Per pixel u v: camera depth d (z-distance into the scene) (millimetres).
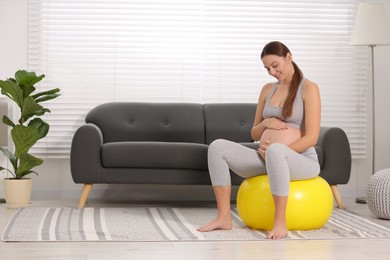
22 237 3779
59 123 5988
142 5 6051
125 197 6043
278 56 4086
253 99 6168
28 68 5973
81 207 5168
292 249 3514
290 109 4109
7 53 5949
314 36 6215
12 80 5371
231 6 6125
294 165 3959
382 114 6297
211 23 6109
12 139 5293
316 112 4059
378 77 6320
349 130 6266
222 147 4078
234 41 6129
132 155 5086
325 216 4137
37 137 5273
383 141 6297
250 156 4109
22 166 5355
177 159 5105
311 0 6203
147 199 6055
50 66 5984
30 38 5969
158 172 5160
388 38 5738
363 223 4457
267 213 4000
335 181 5258
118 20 6035
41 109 5395
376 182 4613
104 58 6035
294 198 4008
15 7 5945
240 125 5793
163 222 4438
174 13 6070
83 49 6004
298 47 6203
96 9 6012
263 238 3820
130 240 3740
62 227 4156
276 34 6176
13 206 5254
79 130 5145
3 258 3252
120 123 5703
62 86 5996
